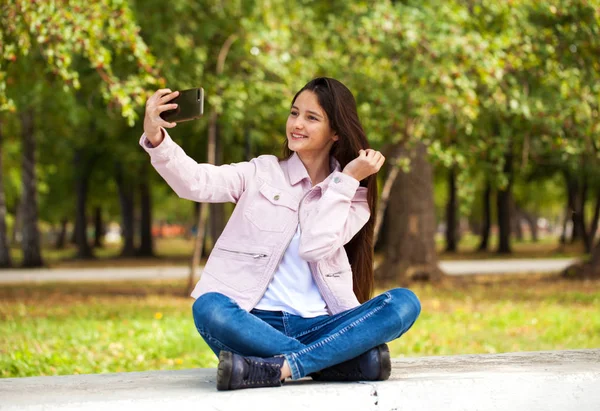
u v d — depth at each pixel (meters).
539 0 10.98
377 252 30.03
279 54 12.26
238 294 3.42
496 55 10.82
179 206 56.34
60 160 28.41
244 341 3.30
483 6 12.12
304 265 3.51
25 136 23.69
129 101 8.58
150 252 32.25
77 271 21.75
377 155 3.49
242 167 3.57
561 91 11.54
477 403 3.35
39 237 24.14
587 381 3.48
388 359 3.32
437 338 8.10
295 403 3.13
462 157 12.03
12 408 2.91
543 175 28.05
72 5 8.03
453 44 10.72
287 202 3.50
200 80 12.68
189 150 20.89
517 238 57.25
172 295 13.70
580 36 11.06
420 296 12.91
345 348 3.28
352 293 3.58
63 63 8.05
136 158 22.12
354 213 3.60
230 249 3.48
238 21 13.00
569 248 36.38
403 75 11.29
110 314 10.33
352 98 3.65
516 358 3.99
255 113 13.88
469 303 11.70
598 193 28.19
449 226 34.53
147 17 12.27
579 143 12.25
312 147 3.59
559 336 8.27
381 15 11.27
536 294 13.18
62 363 6.52
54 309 11.16
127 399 3.01
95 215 43.47
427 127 11.92
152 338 7.75
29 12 7.59
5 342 7.57
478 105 11.38
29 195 23.95
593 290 13.80
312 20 14.40
